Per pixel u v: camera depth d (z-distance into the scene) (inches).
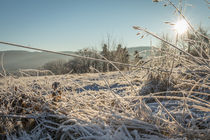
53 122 65.4
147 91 104.8
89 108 74.2
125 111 66.6
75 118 62.9
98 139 47.2
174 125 57.1
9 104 79.4
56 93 94.7
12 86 93.6
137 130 56.4
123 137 47.6
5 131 66.6
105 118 61.9
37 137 59.1
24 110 80.4
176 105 81.7
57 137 58.9
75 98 86.4
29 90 90.8
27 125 70.3
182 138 51.8
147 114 63.1
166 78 104.9
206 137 49.1
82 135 54.4
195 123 61.7
